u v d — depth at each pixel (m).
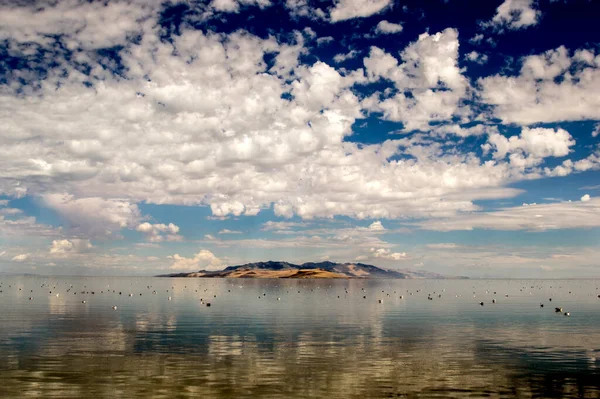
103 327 52.81
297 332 49.69
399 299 117.06
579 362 34.38
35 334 46.84
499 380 29.30
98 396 25.31
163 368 31.77
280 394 25.97
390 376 30.08
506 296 138.50
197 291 162.75
